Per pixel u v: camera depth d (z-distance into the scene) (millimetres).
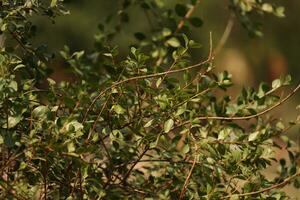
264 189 7305
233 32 33812
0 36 8109
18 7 7711
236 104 8461
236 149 7590
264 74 35656
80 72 9469
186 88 7562
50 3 8180
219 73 8281
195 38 31984
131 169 7785
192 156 7566
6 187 7086
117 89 7391
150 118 7699
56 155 7020
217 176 7336
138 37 10766
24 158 7211
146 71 7453
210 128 8344
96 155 7555
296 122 8227
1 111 7180
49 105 7648
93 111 7473
